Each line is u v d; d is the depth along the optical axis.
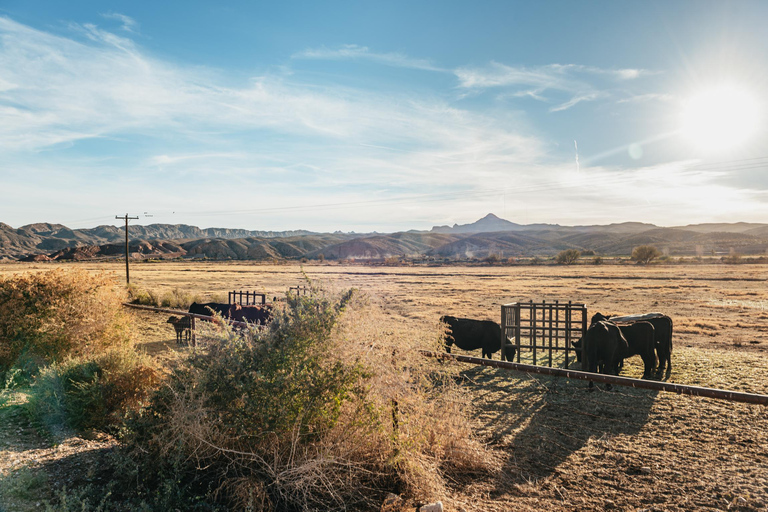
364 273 82.94
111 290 10.41
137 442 4.45
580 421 7.51
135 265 123.38
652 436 6.83
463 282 57.62
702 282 52.66
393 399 4.80
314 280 5.47
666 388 4.30
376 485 4.49
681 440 6.66
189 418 4.29
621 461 5.88
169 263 147.38
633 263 119.94
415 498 4.39
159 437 4.22
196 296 28.56
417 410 5.10
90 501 3.90
